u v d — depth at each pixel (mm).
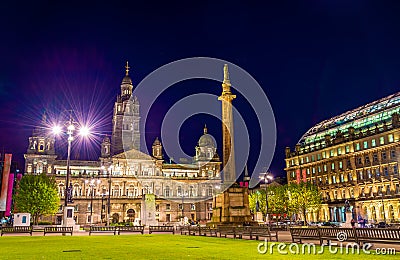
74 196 142250
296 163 139750
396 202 94438
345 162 115688
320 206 113250
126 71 163750
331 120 136250
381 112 111500
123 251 22797
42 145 148375
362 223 70062
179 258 18594
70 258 18859
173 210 149000
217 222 50438
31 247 26469
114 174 149250
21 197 104562
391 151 100688
